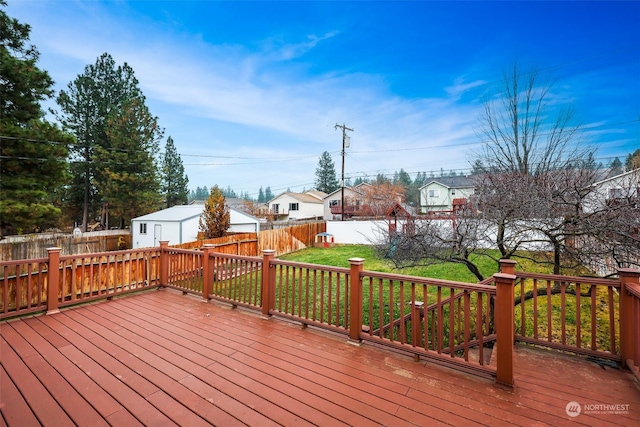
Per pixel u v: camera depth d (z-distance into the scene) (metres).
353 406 2.19
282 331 3.62
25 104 11.39
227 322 3.91
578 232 4.05
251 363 2.83
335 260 10.58
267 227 25.91
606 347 4.23
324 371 2.69
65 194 21.77
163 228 17.27
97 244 17.64
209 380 2.52
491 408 2.17
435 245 4.79
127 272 5.86
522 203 4.30
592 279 2.93
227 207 14.77
